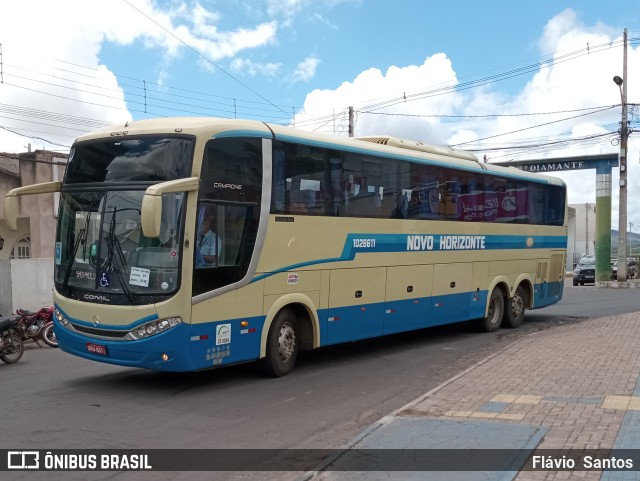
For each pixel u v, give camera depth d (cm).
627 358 974
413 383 930
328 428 693
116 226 835
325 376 973
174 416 738
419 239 1221
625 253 3347
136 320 800
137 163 839
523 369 919
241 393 855
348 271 1057
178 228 802
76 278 862
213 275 836
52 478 541
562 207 1748
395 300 1162
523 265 1574
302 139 977
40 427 690
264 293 910
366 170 1099
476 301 1401
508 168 1546
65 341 873
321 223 1004
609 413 658
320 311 1005
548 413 669
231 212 862
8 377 968
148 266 808
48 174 2261
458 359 1133
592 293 2848
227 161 859
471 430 619
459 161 1349
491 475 503
